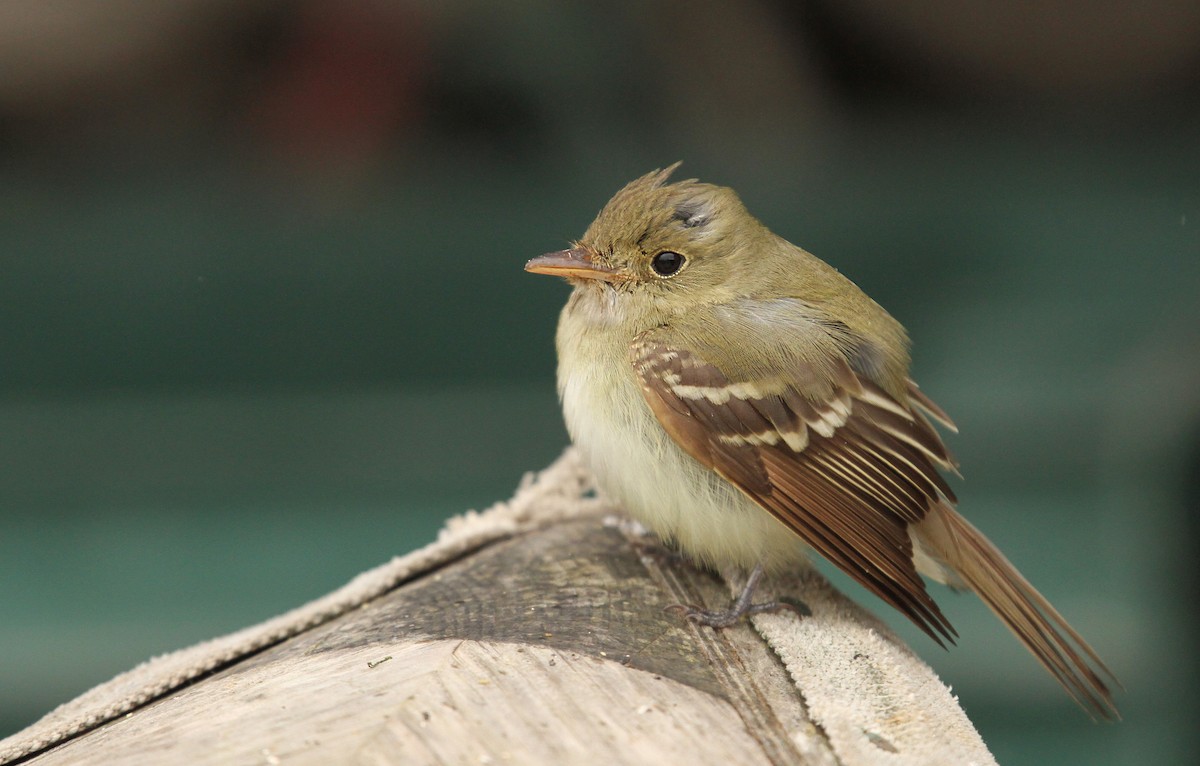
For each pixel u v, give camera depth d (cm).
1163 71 1268
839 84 1289
